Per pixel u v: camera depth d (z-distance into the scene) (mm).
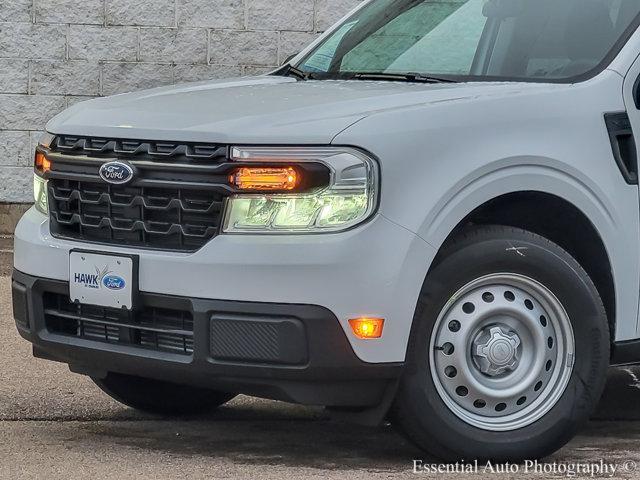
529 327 6566
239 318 6242
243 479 6391
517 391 6566
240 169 6281
